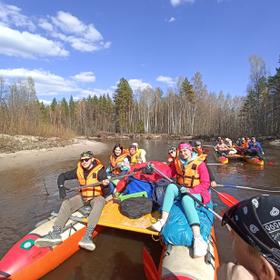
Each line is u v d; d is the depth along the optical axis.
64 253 3.98
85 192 4.55
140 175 5.32
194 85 52.62
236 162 14.39
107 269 3.85
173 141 38.06
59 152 19.97
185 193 3.91
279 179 10.16
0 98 30.95
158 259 4.10
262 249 1.02
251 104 41.69
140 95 61.00
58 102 77.25
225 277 1.15
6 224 5.73
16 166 13.39
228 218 1.19
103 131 59.19
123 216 4.49
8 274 3.37
